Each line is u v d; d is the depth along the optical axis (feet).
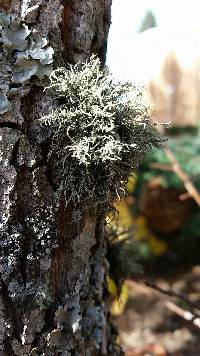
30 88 1.12
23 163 1.13
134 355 3.60
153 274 4.96
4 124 1.11
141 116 1.16
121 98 1.13
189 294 4.58
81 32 1.19
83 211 1.21
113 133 1.09
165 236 4.90
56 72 1.13
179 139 4.37
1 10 1.09
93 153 1.10
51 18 1.13
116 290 1.63
